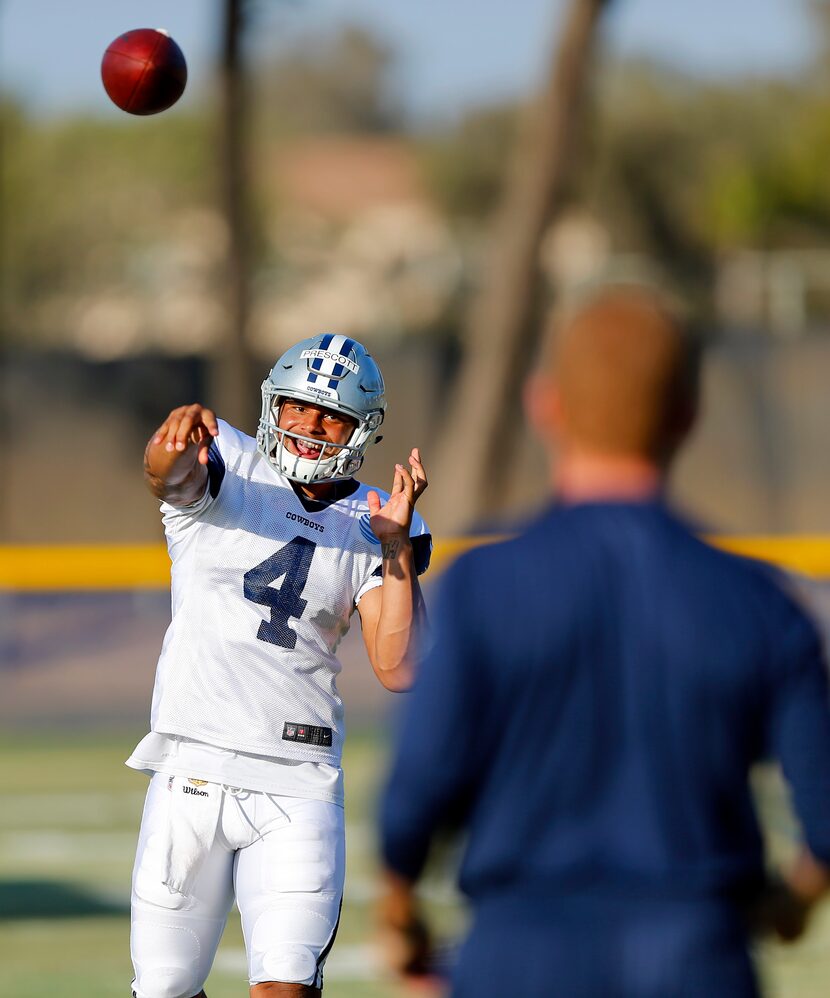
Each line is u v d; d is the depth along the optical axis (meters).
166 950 14.08
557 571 8.81
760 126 115.31
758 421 61.38
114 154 126.38
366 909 26.25
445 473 66.19
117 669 46.03
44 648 45.66
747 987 8.50
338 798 14.40
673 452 9.22
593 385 9.02
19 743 44.25
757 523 61.38
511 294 65.25
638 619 8.75
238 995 20.94
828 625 42.31
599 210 115.75
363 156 178.62
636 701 8.70
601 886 8.60
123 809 35.31
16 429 67.94
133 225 126.62
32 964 22.45
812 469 61.22
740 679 8.72
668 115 114.94
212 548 14.27
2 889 27.34
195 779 14.09
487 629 8.74
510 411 65.50
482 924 8.73
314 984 13.68
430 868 9.05
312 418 14.38
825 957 23.09
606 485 9.09
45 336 122.25
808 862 8.83
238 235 68.88
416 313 122.75
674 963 8.44
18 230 120.88
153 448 13.69
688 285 110.62
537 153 65.00
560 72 64.44
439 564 41.59
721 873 8.61
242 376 68.81
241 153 68.38
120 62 17.41
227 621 14.19
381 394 14.62
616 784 8.66
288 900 13.83
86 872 28.81
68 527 68.06
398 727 8.82
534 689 8.69
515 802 8.68
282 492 14.55
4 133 118.62
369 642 14.32
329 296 132.88
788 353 61.47
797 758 8.74
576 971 8.46
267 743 14.07
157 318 124.88
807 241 104.62
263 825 14.04
